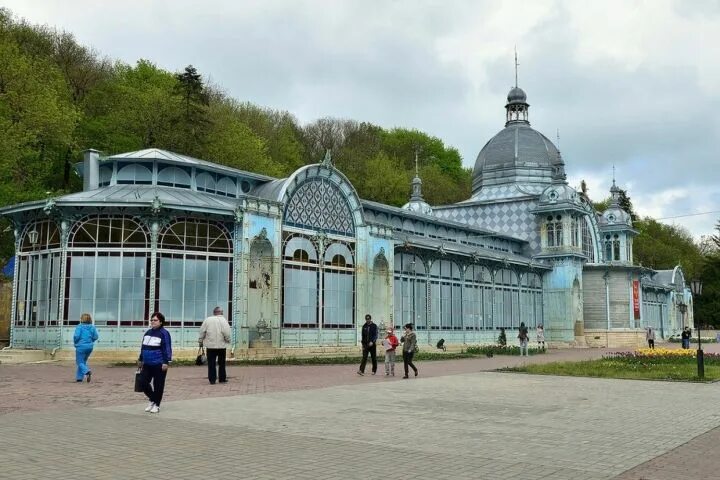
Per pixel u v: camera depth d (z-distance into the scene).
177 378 21.70
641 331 61.53
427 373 25.69
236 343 29.97
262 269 31.66
